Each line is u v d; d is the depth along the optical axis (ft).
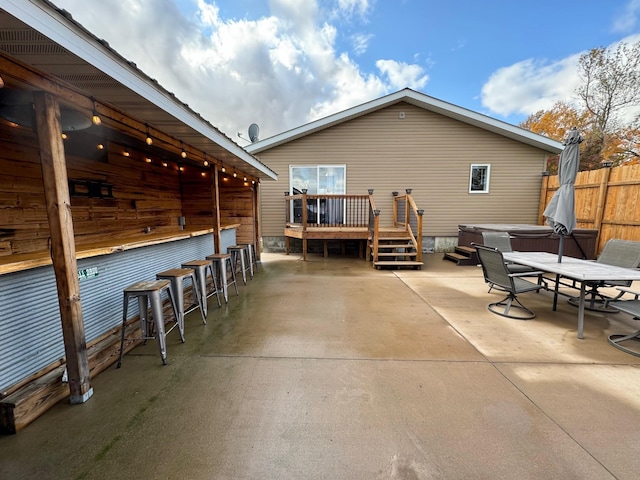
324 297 14.44
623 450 5.10
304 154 27.76
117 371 7.79
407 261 22.16
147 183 15.61
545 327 10.73
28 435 5.50
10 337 5.97
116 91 6.55
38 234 8.82
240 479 4.61
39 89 5.58
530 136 26.03
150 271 11.27
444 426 5.74
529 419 5.90
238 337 9.90
